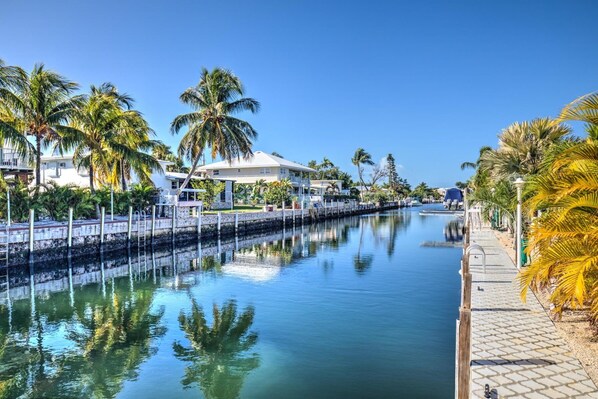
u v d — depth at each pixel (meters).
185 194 47.69
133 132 33.94
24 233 19.58
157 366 9.18
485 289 11.47
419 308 13.39
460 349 5.13
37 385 8.36
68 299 15.30
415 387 7.99
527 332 7.95
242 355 9.69
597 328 7.44
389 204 97.81
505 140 22.23
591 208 6.36
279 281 17.86
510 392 5.58
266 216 42.59
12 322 12.53
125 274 20.20
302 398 7.64
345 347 10.09
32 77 25.98
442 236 36.62
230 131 37.72
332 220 60.44
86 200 27.02
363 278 18.30
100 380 8.55
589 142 7.36
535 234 6.95
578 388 5.66
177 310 13.59
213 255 26.47
